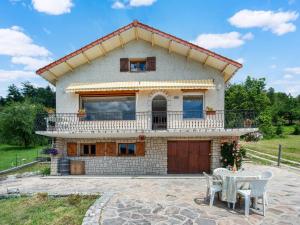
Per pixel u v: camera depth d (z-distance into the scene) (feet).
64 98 61.98
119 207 33.96
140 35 60.18
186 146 61.05
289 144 142.00
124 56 61.93
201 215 30.81
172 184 48.83
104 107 61.77
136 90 57.88
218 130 52.75
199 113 59.16
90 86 58.34
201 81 58.34
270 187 45.44
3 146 159.74
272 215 30.78
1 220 31.99
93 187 47.16
